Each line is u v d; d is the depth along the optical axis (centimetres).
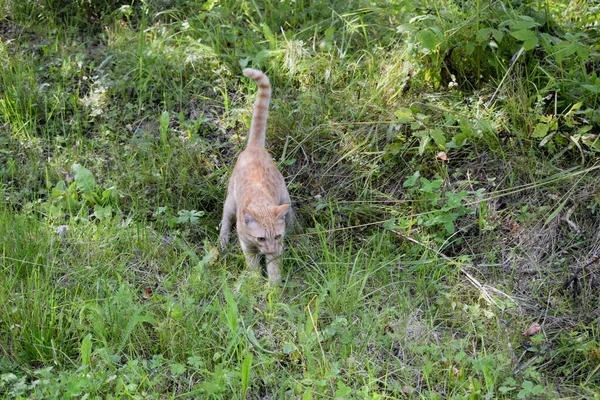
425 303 586
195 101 781
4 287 570
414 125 678
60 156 724
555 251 614
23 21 874
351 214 667
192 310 555
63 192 671
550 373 528
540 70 712
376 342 547
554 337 551
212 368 534
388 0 840
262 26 825
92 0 880
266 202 610
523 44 686
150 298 583
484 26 733
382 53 782
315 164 714
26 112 759
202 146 729
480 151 688
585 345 531
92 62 811
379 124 715
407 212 664
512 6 752
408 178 662
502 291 591
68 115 771
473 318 567
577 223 625
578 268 598
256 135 677
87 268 597
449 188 671
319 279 613
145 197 692
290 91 775
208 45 829
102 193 680
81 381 486
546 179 648
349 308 571
